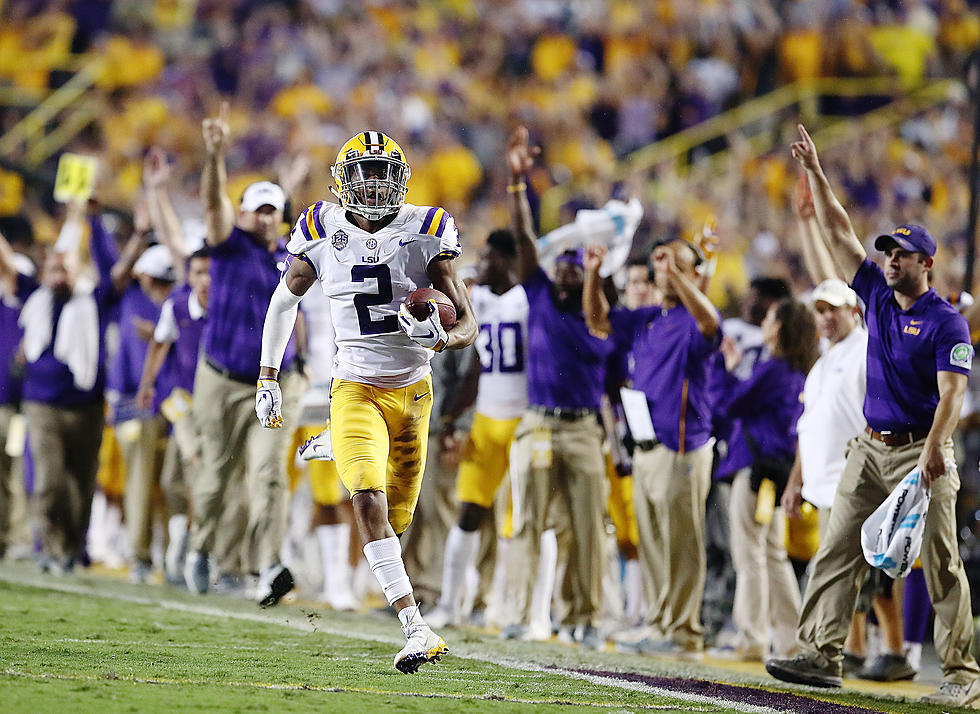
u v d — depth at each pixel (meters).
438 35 65.38
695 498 24.16
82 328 32.09
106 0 67.75
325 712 15.45
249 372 28.23
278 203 28.42
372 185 17.17
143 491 33.03
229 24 65.81
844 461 23.00
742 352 29.59
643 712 16.78
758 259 52.81
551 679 19.47
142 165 61.50
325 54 64.19
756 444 24.73
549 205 57.88
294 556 34.91
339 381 17.80
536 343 25.31
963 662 19.84
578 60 64.25
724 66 62.25
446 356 27.81
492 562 28.66
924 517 19.34
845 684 22.59
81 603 25.45
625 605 29.62
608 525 28.80
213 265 28.28
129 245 32.56
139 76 64.69
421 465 18.22
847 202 56.00
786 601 24.98
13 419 34.59
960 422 30.22
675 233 54.28
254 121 61.72
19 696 15.18
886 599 23.61
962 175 57.94
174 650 20.00
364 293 17.39
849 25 62.06
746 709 17.67
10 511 35.00
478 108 62.41
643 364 24.59
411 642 16.16
